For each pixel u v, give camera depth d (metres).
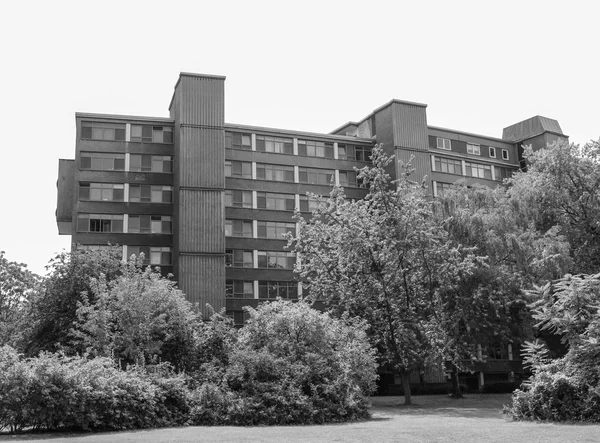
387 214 38.56
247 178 67.44
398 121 70.88
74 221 61.56
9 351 20.86
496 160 80.31
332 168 71.00
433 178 73.56
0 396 19.31
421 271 39.06
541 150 42.72
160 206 63.59
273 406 22.41
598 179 40.50
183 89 62.66
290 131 70.06
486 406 35.53
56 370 19.81
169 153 64.88
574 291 21.64
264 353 24.25
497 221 41.81
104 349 29.28
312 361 24.61
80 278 42.09
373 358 28.17
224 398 22.62
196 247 59.91
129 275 34.94
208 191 61.34
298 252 43.47
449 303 40.03
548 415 21.19
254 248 66.00
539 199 42.06
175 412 22.23
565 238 40.62
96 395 19.97
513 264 41.19
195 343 29.83
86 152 63.12
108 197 62.75
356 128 78.19
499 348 48.03
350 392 24.89
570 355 21.33
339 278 40.66
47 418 19.45
